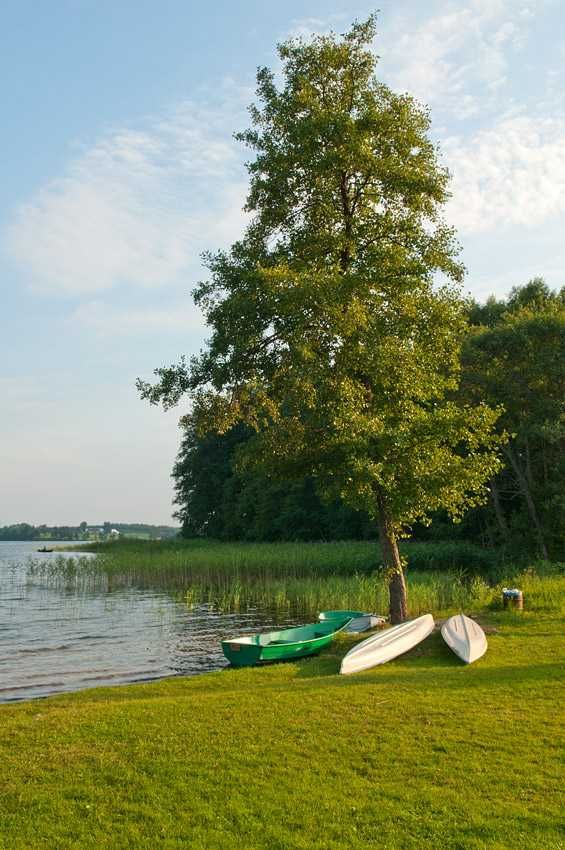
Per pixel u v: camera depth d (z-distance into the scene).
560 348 35.44
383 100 17.67
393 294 17.33
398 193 17.72
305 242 17.45
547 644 15.41
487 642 15.81
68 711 10.91
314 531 66.44
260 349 18.09
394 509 17.19
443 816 6.73
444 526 47.25
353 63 17.98
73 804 7.15
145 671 16.75
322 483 18.80
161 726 9.62
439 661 14.49
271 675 13.98
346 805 6.99
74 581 39.22
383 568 18.28
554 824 6.49
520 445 40.44
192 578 38.78
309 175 17.52
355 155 16.66
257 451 18.55
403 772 7.81
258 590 31.50
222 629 22.61
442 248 18.05
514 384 36.44
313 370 16.45
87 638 21.31
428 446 16.95
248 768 7.98
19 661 17.98
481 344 37.62
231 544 63.03
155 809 7.00
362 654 14.35
